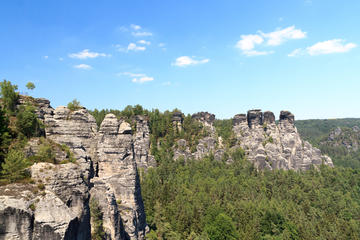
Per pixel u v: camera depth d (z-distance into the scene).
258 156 170.88
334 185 147.88
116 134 71.31
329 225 103.00
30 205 35.22
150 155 172.00
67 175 42.50
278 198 125.25
